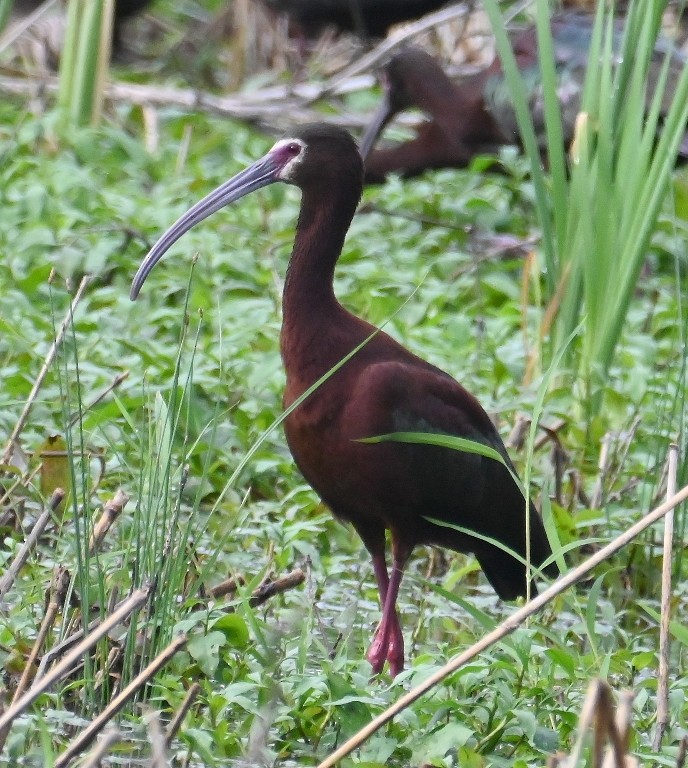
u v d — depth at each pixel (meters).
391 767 7.64
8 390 12.07
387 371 9.41
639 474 11.91
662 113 17.39
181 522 10.71
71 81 20.05
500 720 7.86
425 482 9.59
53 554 9.88
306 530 10.39
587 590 10.97
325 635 8.91
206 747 7.25
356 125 21.66
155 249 10.50
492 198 19.19
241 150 20.48
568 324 13.48
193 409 11.72
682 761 7.15
